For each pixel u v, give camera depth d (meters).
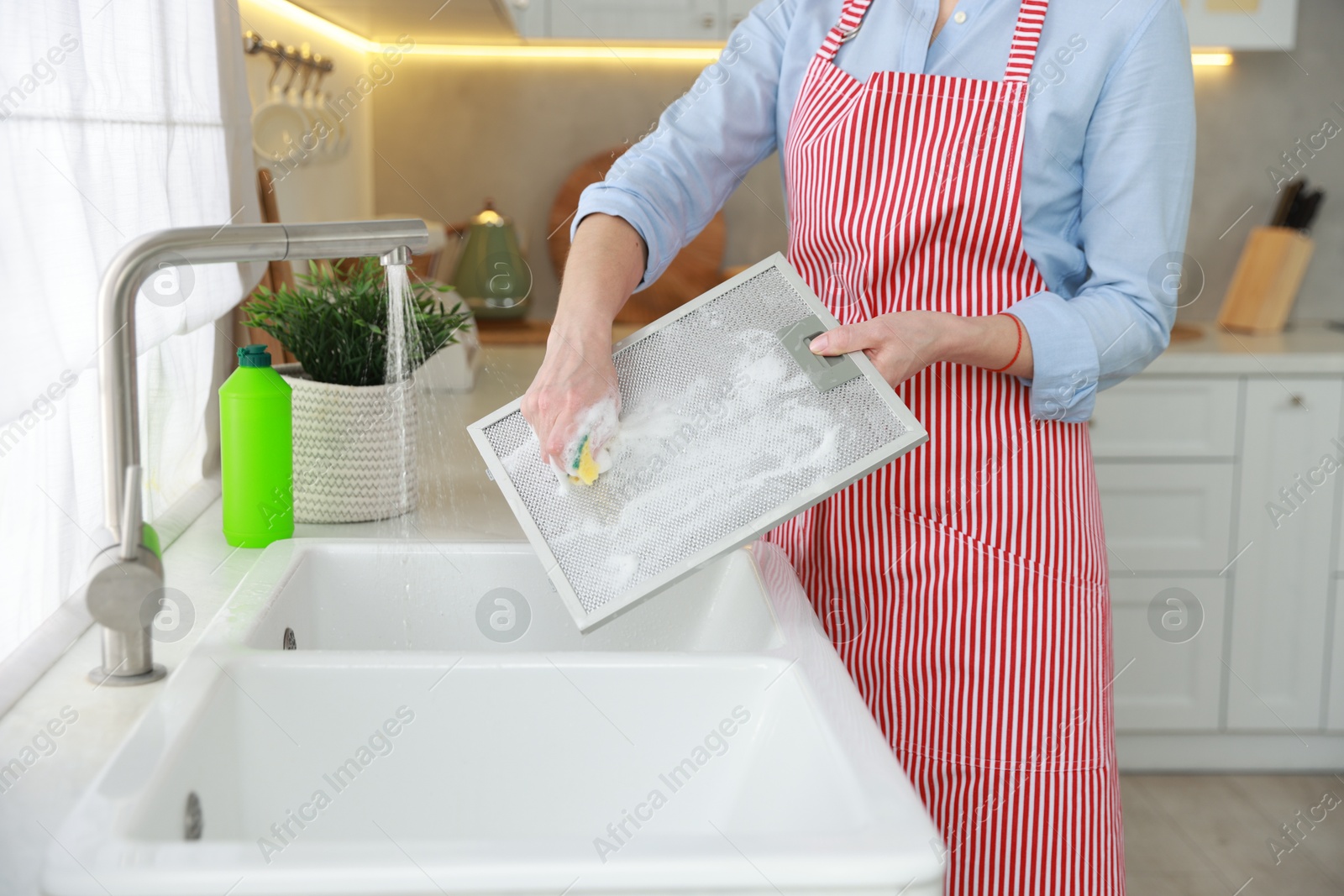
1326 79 2.71
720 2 2.47
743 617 0.96
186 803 0.64
